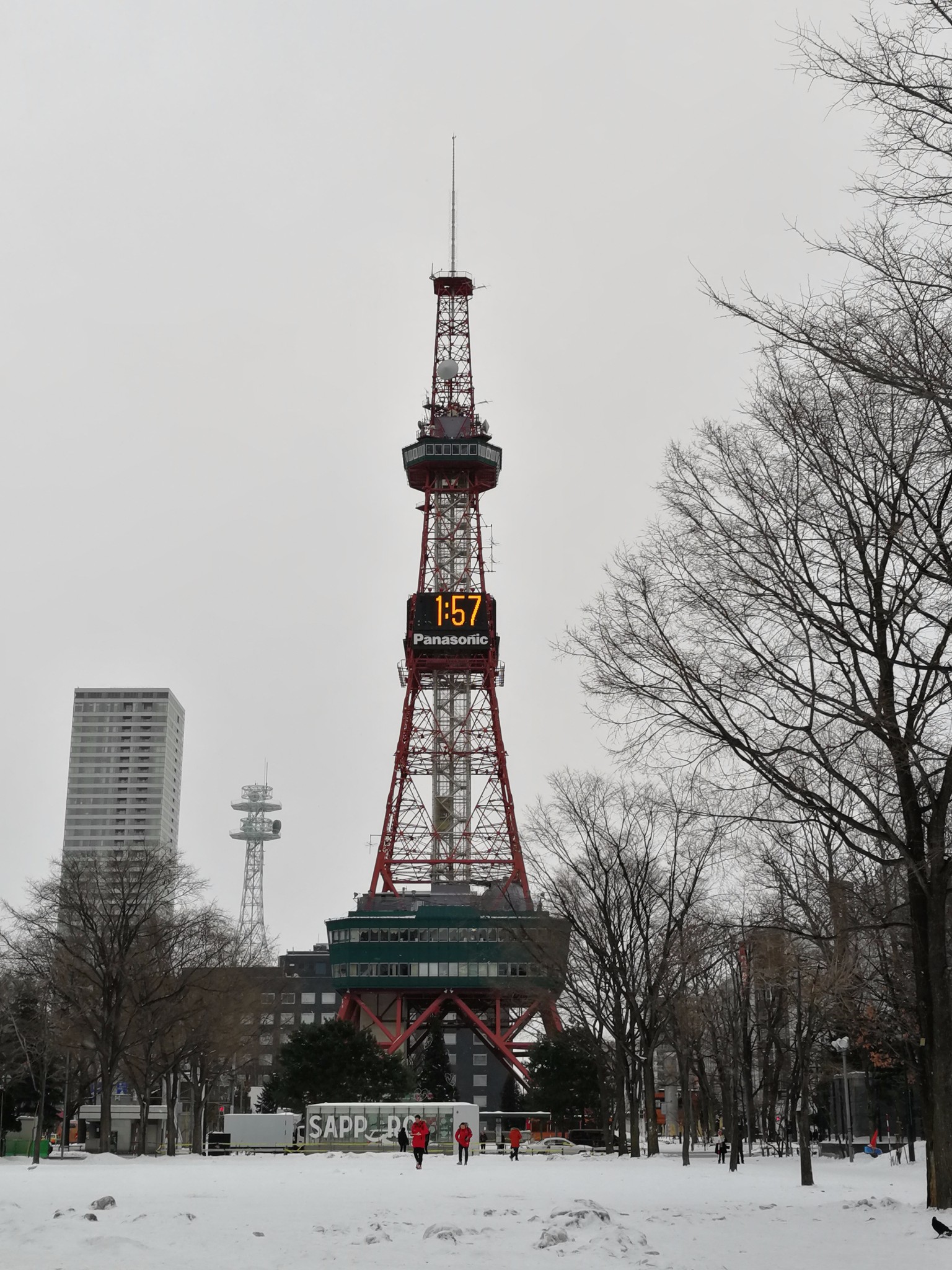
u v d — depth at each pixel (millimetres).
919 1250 22688
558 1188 46344
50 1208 30422
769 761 30594
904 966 53250
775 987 65625
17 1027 103938
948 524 27469
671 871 74375
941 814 29125
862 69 19453
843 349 21344
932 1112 29719
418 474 179625
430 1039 163625
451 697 165875
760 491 29391
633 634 30000
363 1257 20656
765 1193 44594
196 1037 93938
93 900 89375
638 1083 103062
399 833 158750
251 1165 71375
